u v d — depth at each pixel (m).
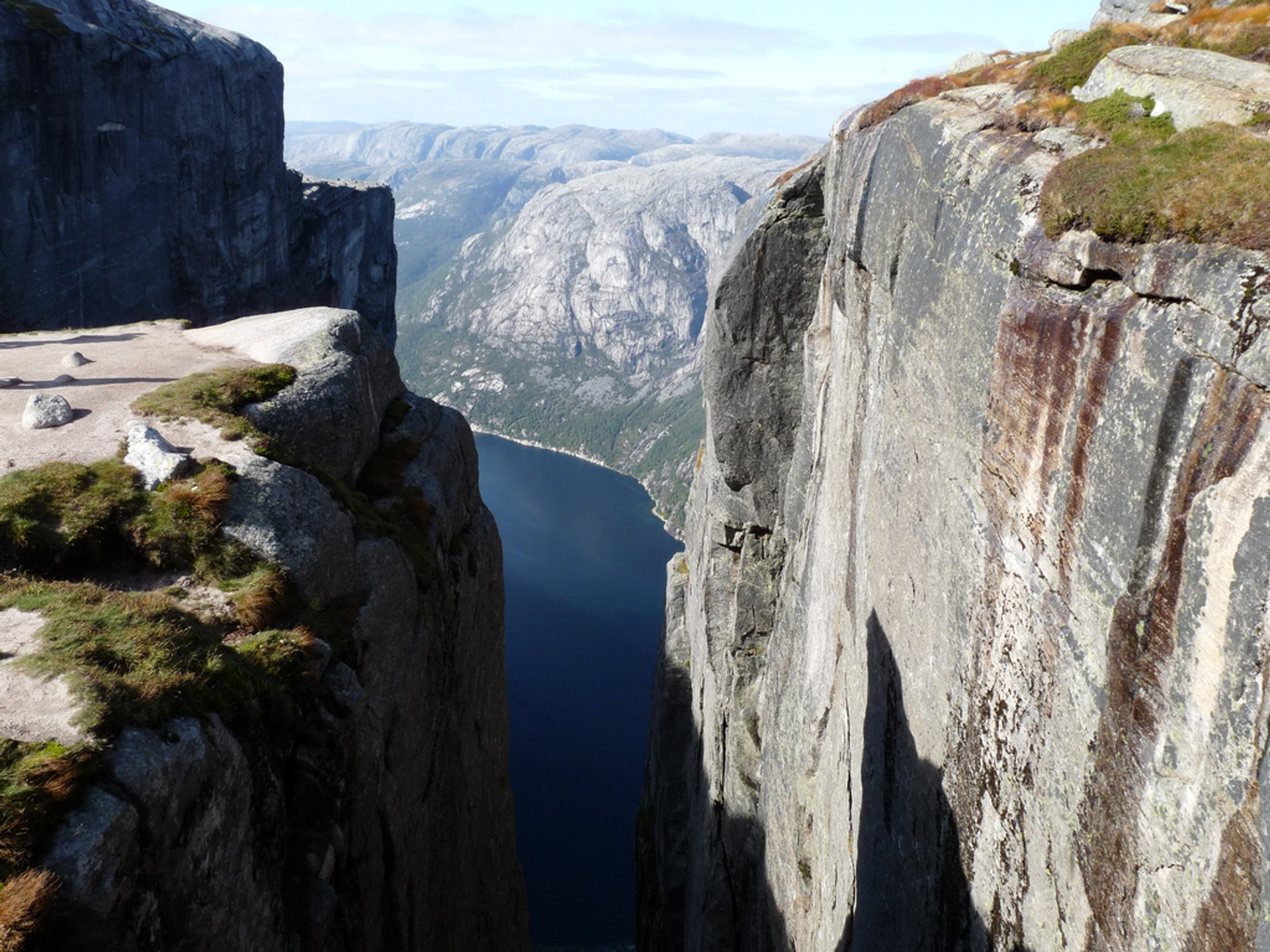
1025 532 15.50
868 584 25.66
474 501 38.53
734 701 44.78
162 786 13.42
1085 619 13.38
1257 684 9.55
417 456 32.47
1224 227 11.16
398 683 24.20
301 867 17.58
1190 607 10.85
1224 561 10.25
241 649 18.19
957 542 18.64
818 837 31.08
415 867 25.00
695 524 58.06
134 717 14.02
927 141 22.33
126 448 22.39
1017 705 15.62
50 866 11.49
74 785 12.34
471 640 33.91
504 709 42.03
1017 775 15.55
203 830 14.41
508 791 42.22
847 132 32.84
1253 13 18.86
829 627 31.59
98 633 15.90
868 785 24.58
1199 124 15.05
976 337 18.03
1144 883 11.59
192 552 19.97
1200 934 10.42
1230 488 10.25
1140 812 11.71
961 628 18.28
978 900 17.06
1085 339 13.70
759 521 44.41
